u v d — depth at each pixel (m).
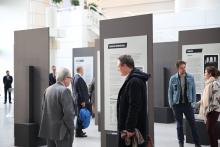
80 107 7.98
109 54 5.25
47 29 6.73
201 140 7.09
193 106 6.32
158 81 11.09
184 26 13.65
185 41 7.33
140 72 3.79
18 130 6.99
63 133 4.25
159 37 14.21
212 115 5.86
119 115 3.77
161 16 14.20
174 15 13.89
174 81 6.27
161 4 20.88
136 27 4.95
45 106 4.45
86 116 7.96
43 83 6.81
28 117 6.94
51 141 4.49
